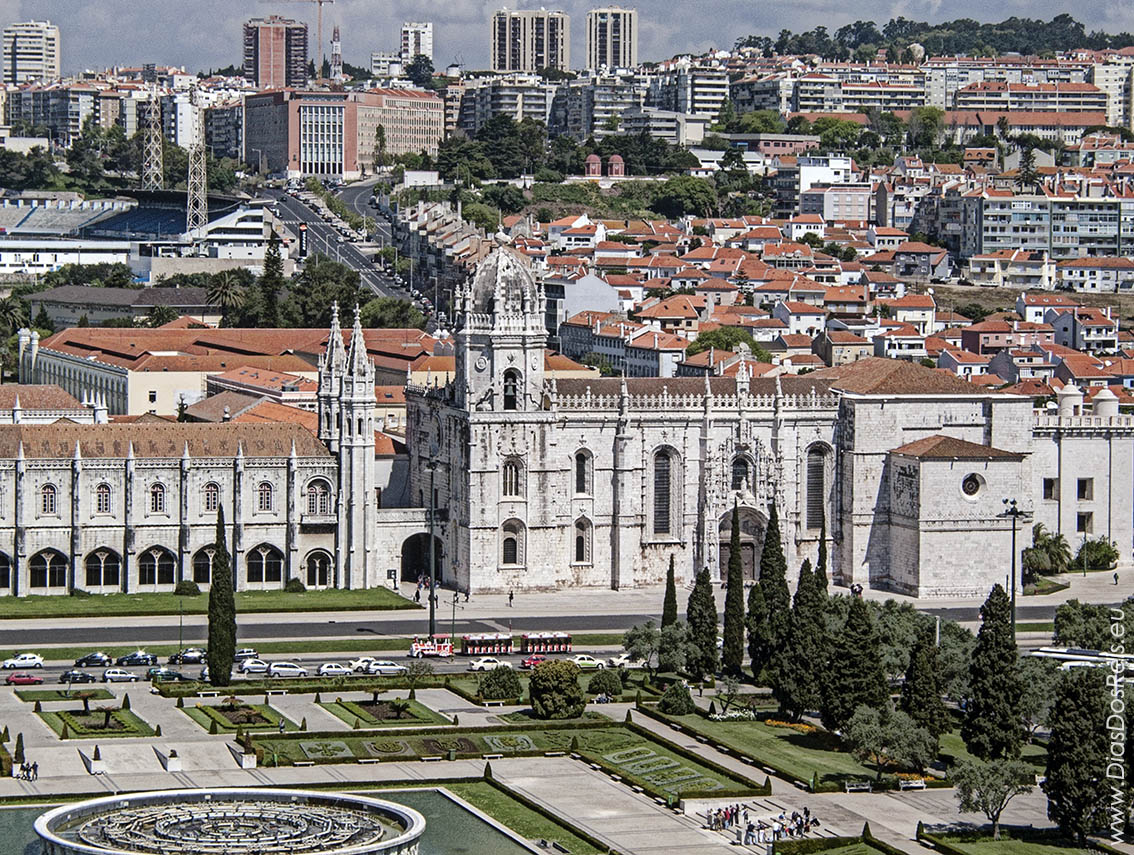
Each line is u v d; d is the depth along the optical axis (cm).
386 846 19562
